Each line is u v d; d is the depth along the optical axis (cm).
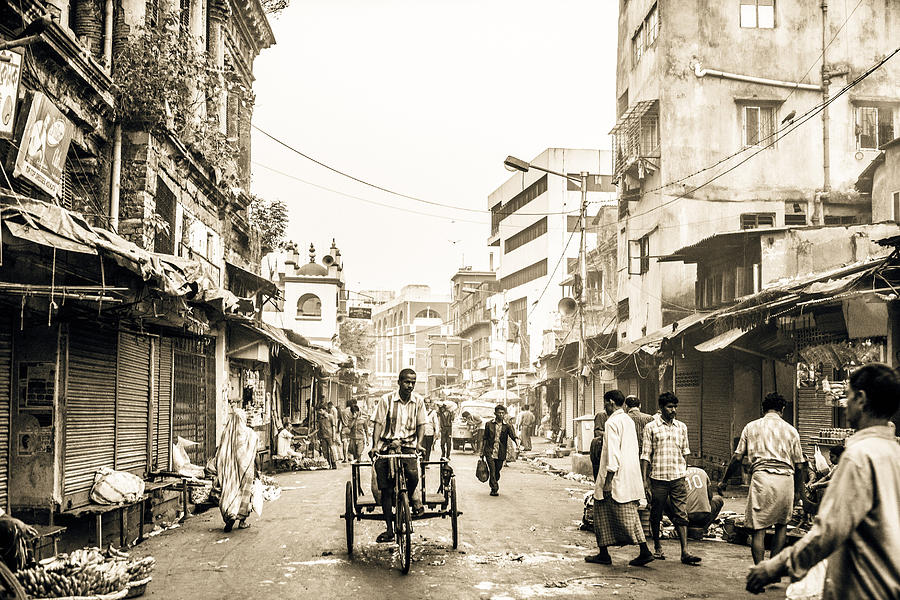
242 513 1201
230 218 2167
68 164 1281
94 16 1334
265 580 843
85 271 905
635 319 2934
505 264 6862
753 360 1734
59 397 961
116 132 1327
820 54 2580
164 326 1264
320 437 2505
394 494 978
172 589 799
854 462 349
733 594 777
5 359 934
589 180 5788
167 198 1537
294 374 3075
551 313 4972
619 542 930
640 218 2859
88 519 1018
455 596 770
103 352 1124
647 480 947
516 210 6681
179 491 1400
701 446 1981
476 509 1466
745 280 1958
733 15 2611
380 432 994
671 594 777
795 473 838
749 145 2578
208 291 1072
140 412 1291
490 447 1709
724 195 2550
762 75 2583
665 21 2611
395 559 964
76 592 685
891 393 365
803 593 501
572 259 5719
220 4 2072
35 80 1038
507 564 934
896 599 335
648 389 2620
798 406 1451
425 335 11619
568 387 4034
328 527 1233
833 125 2530
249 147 2519
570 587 809
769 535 988
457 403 4447
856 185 2438
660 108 2598
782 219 2520
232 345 1927
